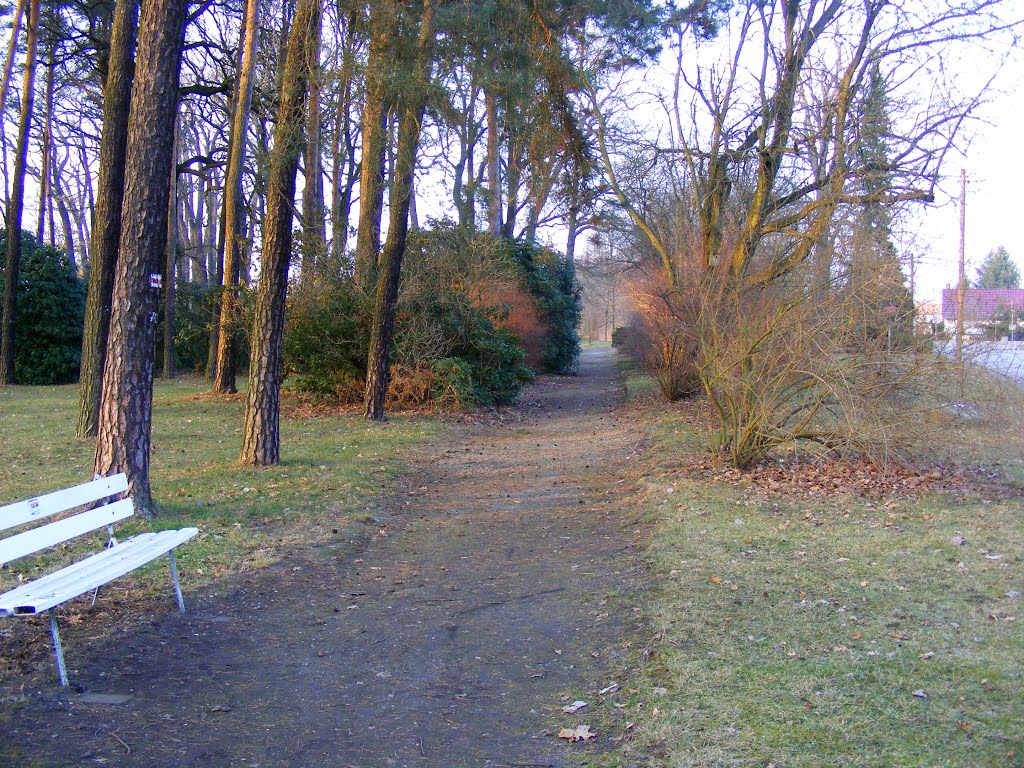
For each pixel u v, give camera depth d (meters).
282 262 11.33
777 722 3.73
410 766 3.56
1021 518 7.71
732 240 14.12
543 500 9.88
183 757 3.58
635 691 4.25
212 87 23.02
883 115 13.70
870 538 7.07
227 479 10.26
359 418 17.28
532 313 30.19
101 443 7.95
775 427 10.16
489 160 27.19
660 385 20.45
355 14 11.92
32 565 6.42
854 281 9.13
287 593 6.15
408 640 5.20
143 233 7.74
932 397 9.48
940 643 4.59
